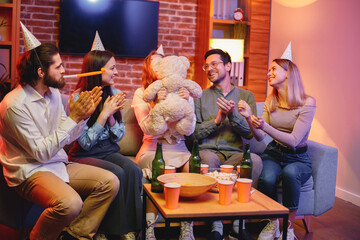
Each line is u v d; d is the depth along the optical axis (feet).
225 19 14.58
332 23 11.19
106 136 7.13
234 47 13.05
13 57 11.96
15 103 5.37
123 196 6.50
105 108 6.79
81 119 5.65
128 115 8.71
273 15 14.66
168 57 6.94
